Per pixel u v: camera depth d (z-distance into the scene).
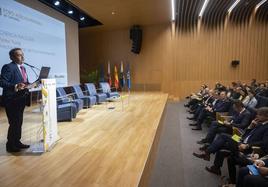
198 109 6.11
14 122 2.86
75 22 9.22
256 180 1.96
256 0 8.38
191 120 6.37
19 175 2.26
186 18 10.24
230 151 2.85
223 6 8.91
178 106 8.93
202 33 10.28
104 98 7.45
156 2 7.39
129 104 7.11
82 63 12.53
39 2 6.81
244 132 3.17
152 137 3.54
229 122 3.92
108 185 2.04
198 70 10.48
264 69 9.84
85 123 4.57
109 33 11.78
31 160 2.64
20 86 2.63
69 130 4.02
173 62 10.73
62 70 7.98
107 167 2.44
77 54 9.38
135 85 11.46
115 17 9.20
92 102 6.66
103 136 3.62
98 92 8.25
